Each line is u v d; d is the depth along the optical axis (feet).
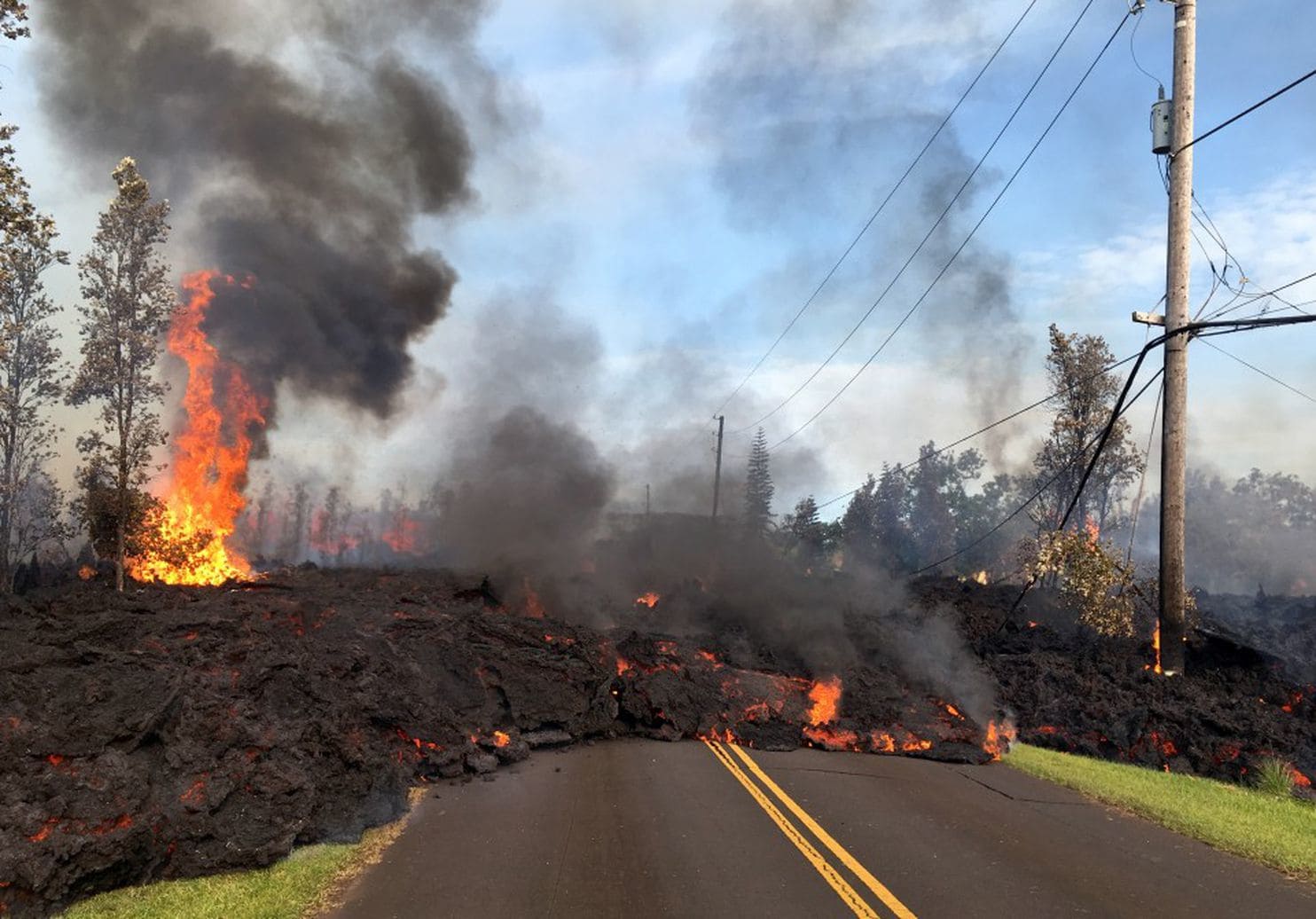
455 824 34.01
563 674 52.49
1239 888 28.04
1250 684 62.59
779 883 27.40
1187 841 33.55
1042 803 39.32
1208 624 74.84
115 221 79.92
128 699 29.91
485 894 26.32
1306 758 47.60
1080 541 68.59
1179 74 62.03
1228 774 48.08
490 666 51.24
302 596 61.98
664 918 24.53
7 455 92.63
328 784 32.86
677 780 41.96
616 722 53.62
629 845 31.14
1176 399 60.75
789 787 40.81
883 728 53.06
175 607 57.11
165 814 27.07
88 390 79.00
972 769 47.16
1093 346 96.02
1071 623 85.56
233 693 34.99
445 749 42.98
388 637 51.06
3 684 29.91
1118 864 30.17
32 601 61.36
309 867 28.14
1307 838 34.04
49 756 27.22
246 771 30.45
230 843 27.99
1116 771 47.06
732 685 55.21
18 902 23.20
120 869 25.41
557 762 46.29
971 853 30.86
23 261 91.91
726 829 33.24
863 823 34.58
